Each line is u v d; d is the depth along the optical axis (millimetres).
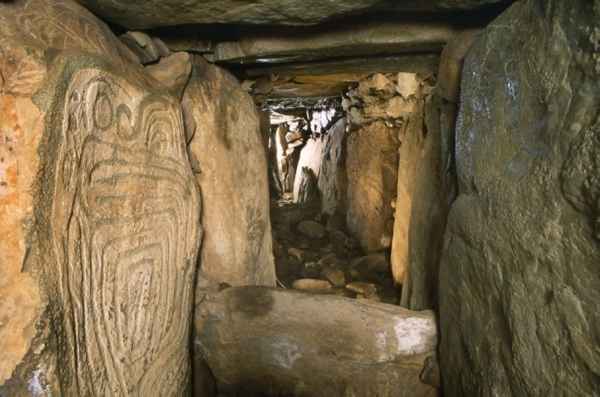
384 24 1337
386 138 3412
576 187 586
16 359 590
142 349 951
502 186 841
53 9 855
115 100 806
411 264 2188
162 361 1064
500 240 849
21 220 580
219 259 1754
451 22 1291
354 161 3893
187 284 1204
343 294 2914
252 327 1556
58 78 620
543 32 705
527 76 756
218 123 1738
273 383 1559
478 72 988
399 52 1536
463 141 1075
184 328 1205
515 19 824
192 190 1193
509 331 816
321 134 5465
